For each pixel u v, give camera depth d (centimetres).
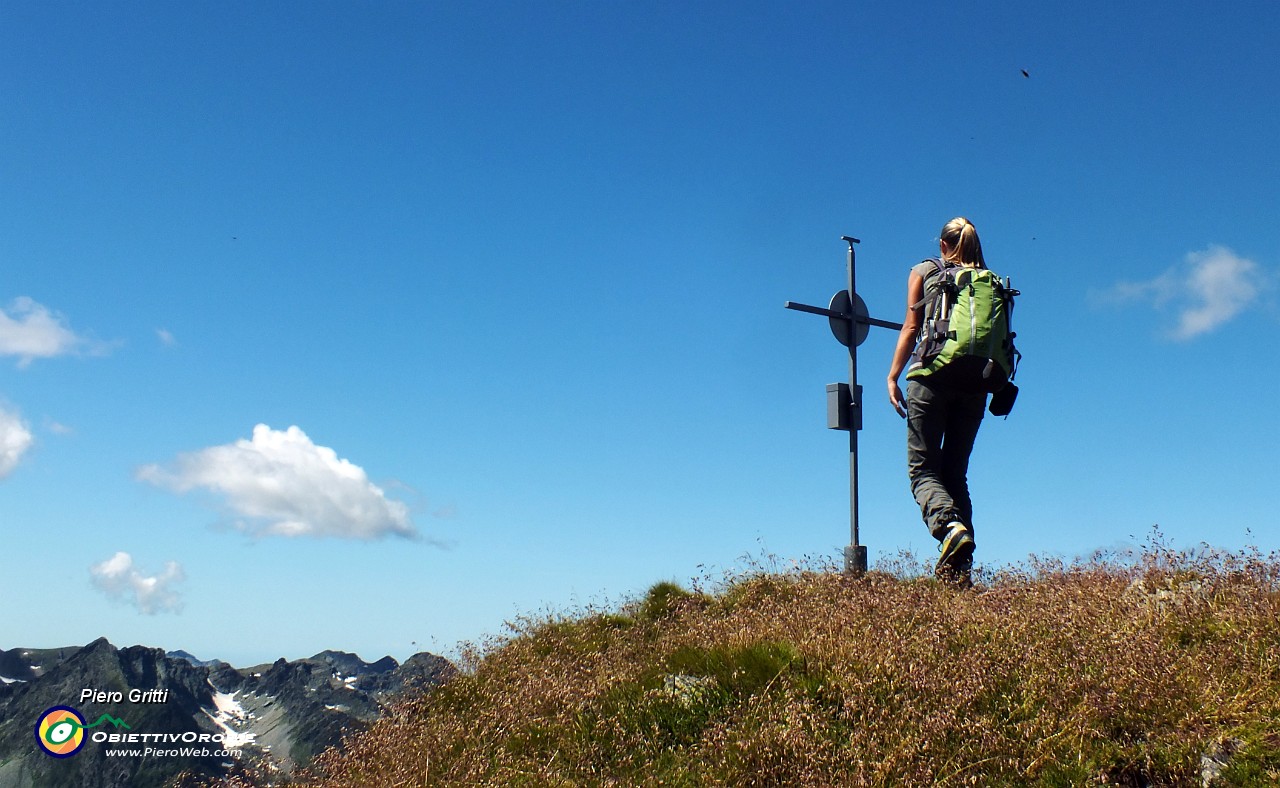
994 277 689
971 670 486
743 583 881
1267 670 444
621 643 793
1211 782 390
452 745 630
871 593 679
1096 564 657
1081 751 419
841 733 482
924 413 706
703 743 510
